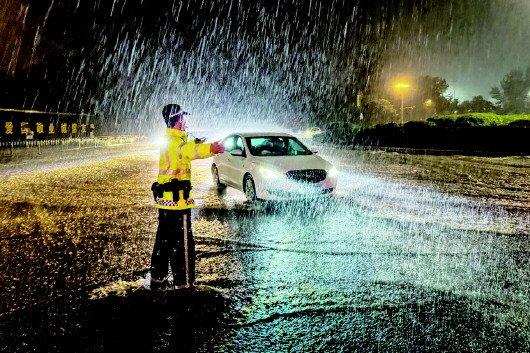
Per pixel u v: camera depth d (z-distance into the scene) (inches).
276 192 338.0
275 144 398.9
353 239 249.4
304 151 393.7
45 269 199.2
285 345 132.4
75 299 165.8
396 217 305.4
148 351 129.3
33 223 287.9
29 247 233.9
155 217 306.3
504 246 234.8
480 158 792.3
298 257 216.7
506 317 150.6
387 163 703.7
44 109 1459.2
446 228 274.2
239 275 191.3
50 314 153.4
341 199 374.0
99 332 140.7
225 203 358.3
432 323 146.3
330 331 140.9
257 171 348.5
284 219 300.4
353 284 180.7
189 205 171.5
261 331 140.9
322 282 182.9
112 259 213.9
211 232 264.8
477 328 143.0
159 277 173.6
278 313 153.7
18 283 182.2
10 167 648.4
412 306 159.3
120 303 161.8
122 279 186.5
